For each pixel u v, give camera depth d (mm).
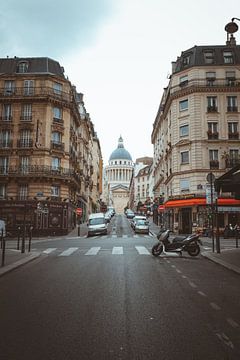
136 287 9062
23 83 41938
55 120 41812
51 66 44000
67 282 9844
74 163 46875
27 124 40875
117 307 6984
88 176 69250
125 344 4895
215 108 39812
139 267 12969
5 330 5555
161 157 54469
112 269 12391
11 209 39406
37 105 41250
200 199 37719
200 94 40188
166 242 17203
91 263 14180
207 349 4703
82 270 12203
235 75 40406
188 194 38750
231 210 37375
